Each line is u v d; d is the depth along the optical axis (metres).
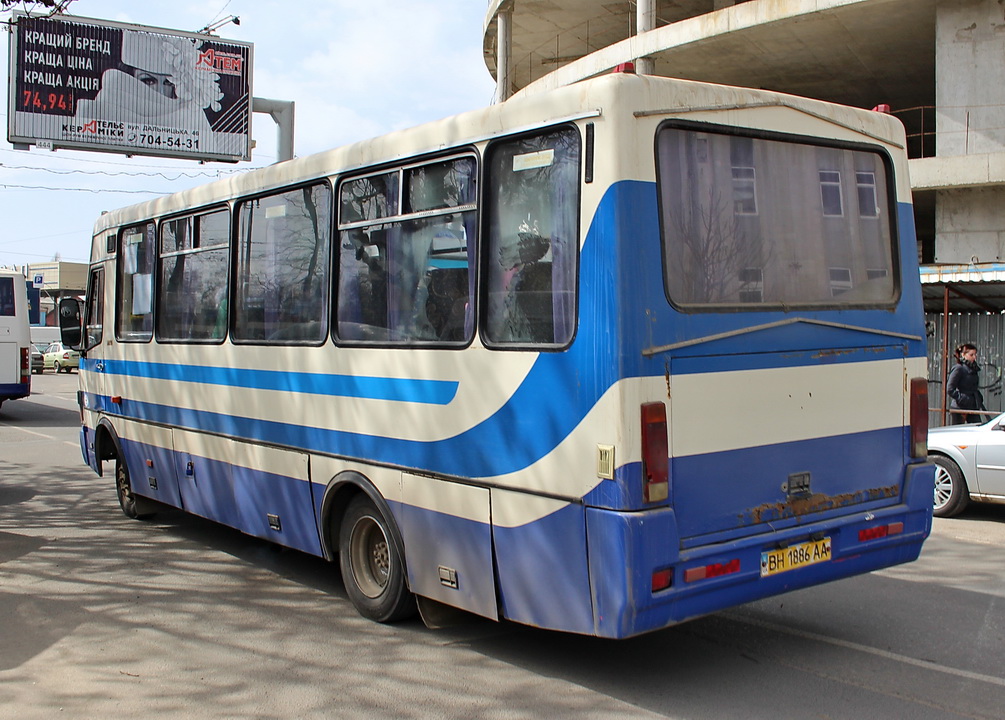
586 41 27.73
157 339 8.00
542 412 4.35
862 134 5.14
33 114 23.38
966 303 13.18
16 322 18.56
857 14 18.73
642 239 4.12
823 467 4.76
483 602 4.73
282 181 6.35
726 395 4.35
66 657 5.20
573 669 4.97
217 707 4.50
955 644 5.38
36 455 13.84
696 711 4.40
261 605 6.18
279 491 6.39
